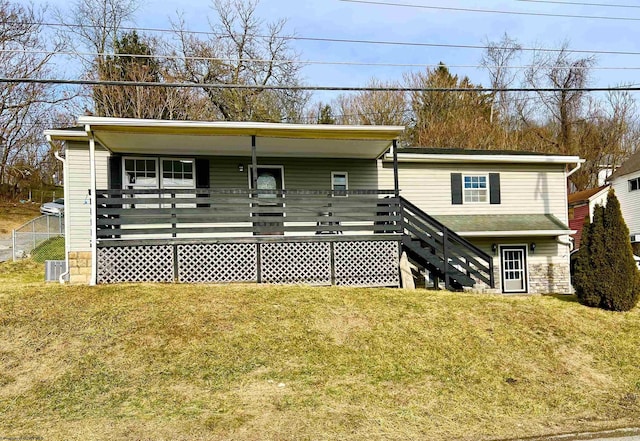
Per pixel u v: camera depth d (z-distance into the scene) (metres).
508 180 17.00
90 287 10.05
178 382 6.81
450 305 9.87
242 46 31.41
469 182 16.66
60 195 34.81
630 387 7.38
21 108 29.77
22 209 30.27
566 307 10.04
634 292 9.97
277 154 14.32
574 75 37.91
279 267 11.40
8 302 9.16
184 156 13.84
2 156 30.55
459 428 5.91
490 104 38.75
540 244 16.80
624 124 38.91
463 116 37.19
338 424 5.82
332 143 12.88
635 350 8.49
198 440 5.36
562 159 17.00
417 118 37.41
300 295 9.93
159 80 29.97
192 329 8.20
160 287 10.11
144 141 12.20
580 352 8.31
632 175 29.09
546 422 6.18
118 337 7.92
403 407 6.39
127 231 10.77
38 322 8.38
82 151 13.55
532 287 16.59
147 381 6.82
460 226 15.55
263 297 9.69
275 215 14.16
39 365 7.21
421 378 7.22
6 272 17.11
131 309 8.87
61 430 5.57
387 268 11.93
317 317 8.89
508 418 6.28
